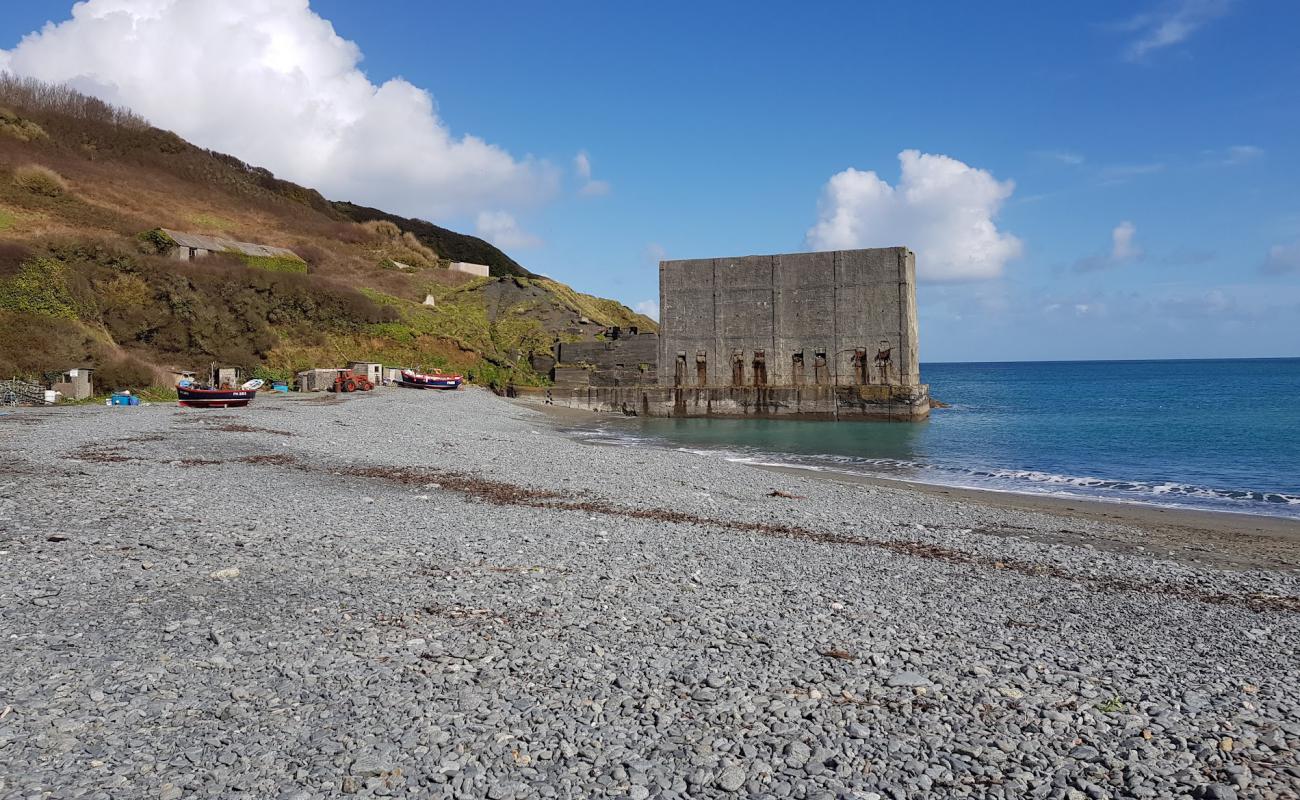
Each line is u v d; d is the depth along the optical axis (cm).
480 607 1013
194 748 616
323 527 1494
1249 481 2967
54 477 1888
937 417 6681
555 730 670
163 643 839
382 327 7744
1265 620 1137
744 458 3700
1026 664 873
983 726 700
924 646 927
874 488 2547
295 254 9019
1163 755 650
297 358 6994
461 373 7525
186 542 1285
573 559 1324
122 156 10825
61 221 7650
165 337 6294
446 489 2145
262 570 1148
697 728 682
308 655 823
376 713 690
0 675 734
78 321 5347
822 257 6412
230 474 2155
